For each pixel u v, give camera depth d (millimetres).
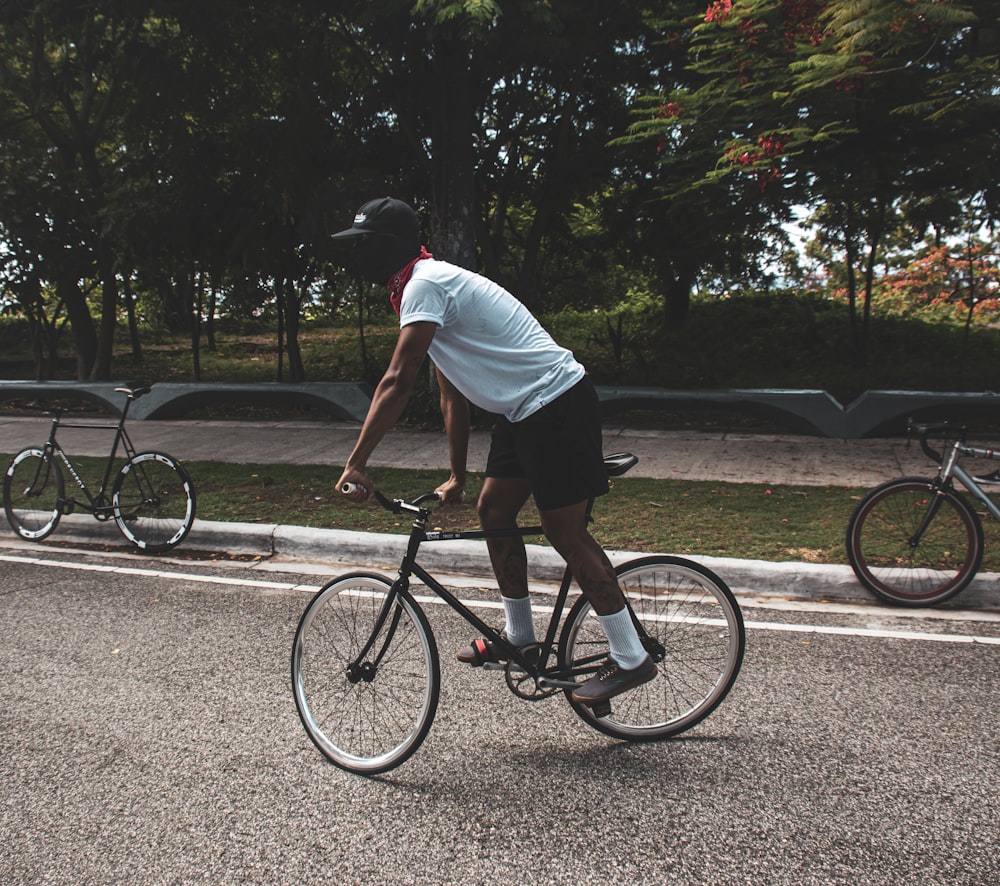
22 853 2578
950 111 7992
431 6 7289
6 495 6434
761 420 10352
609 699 3018
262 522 6160
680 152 9742
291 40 10359
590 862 2492
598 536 5648
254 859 2533
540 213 12023
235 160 11562
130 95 12750
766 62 8172
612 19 10047
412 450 9047
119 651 4145
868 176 8578
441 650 4113
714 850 2539
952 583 4613
